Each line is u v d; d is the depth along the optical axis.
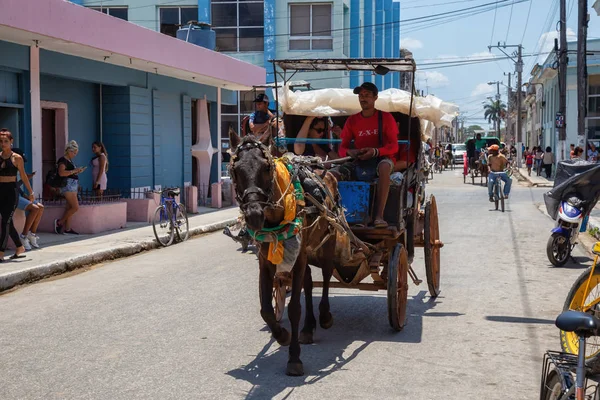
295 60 8.05
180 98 21.27
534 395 5.64
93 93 17.83
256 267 11.62
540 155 45.31
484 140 44.31
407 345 7.09
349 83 36.59
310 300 7.29
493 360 6.59
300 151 9.11
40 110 14.83
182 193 20.95
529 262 12.22
